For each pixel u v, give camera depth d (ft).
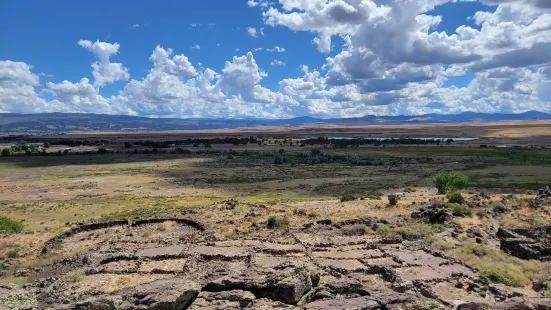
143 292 75.15
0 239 184.65
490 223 168.76
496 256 124.47
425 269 112.06
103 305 69.26
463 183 277.23
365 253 132.36
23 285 106.22
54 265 132.16
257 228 180.24
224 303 74.08
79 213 276.41
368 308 71.10
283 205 234.17
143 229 193.36
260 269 86.22
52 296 96.07
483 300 89.61
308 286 83.51
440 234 154.71
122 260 132.26
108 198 344.69
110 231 192.95
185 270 119.03
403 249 135.44
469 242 143.84
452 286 100.27
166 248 144.77
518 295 90.58
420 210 186.19
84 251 148.56
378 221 178.40
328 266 118.62
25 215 272.72
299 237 157.89
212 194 358.84
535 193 256.11
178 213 232.94
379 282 105.29
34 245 173.47
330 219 187.42
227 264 122.52
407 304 72.33
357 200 239.71
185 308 73.51
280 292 78.43
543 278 101.65
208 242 152.35
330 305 71.82
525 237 133.39
